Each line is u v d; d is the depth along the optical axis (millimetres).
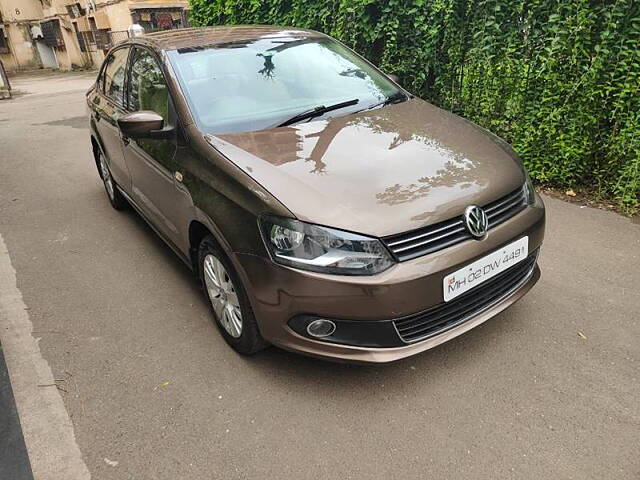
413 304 2279
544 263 3609
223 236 2557
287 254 2297
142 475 2234
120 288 3723
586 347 2783
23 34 30719
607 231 3986
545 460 2168
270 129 2982
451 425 2361
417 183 2461
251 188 2463
